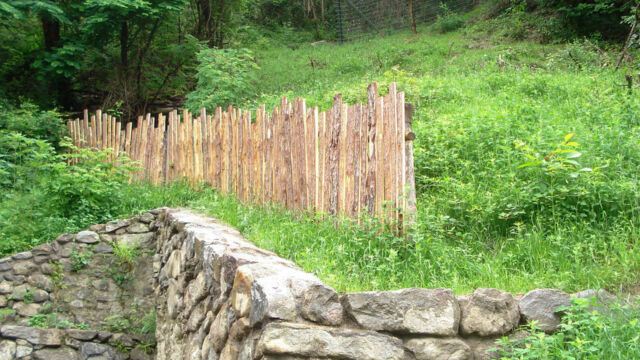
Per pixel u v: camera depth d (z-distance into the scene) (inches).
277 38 1198.9
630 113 270.8
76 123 498.9
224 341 132.6
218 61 509.7
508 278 146.6
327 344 103.0
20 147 426.0
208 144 312.3
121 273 300.0
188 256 193.8
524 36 679.1
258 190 255.9
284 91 601.0
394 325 109.7
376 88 185.2
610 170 200.7
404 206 170.1
